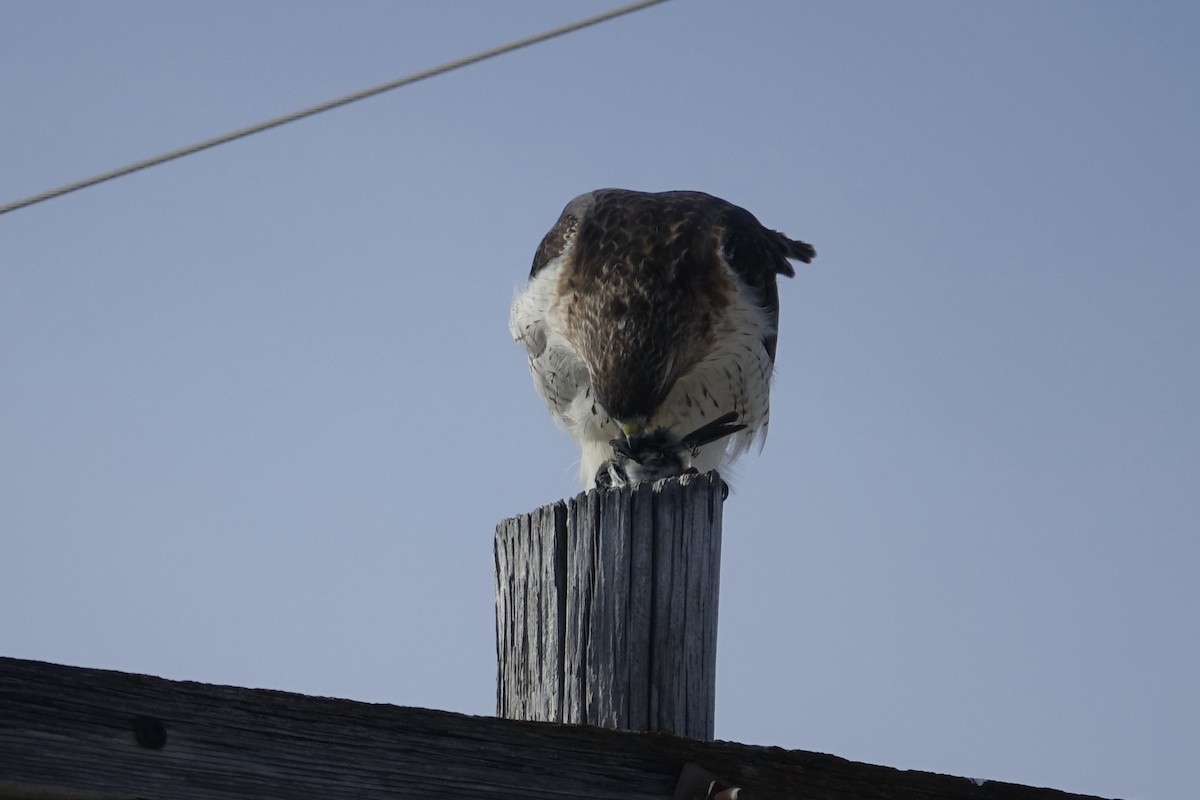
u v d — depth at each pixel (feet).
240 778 16.44
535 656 22.68
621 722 21.79
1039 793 20.94
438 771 17.58
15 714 15.46
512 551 23.41
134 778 15.92
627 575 22.27
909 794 20.29
